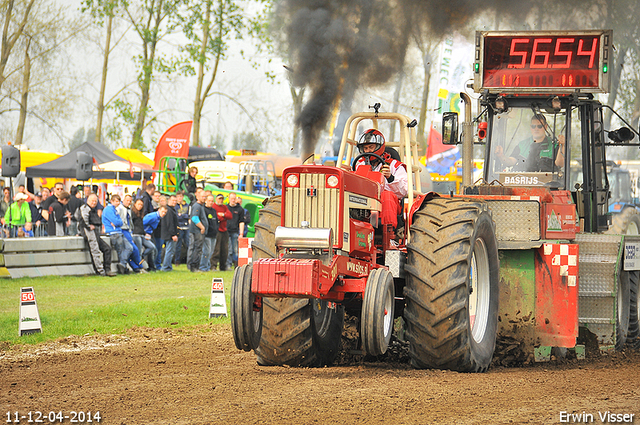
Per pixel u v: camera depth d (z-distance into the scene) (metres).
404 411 17.83
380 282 21.28
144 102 132.25
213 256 67.06
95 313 37.72
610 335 27.77
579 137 33.00
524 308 26.48
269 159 94.00
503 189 29.05
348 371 23.45
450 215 23.62
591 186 33.12
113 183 97.38
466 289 22.34
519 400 19.31
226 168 94.06
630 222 48.62
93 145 90.56
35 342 30.16
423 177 71.88
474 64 32.84
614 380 22.77
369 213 23.72
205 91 132.50
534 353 26.39
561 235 27.16
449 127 34.59
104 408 18.23
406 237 23.77
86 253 60.59
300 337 23.42
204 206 64.75
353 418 17.06
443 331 22.39
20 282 53.38
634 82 93.00
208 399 19.12
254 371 23.48
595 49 32.00
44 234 76.12
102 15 128.88
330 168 21.64
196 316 38.25
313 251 21.38
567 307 26.00
